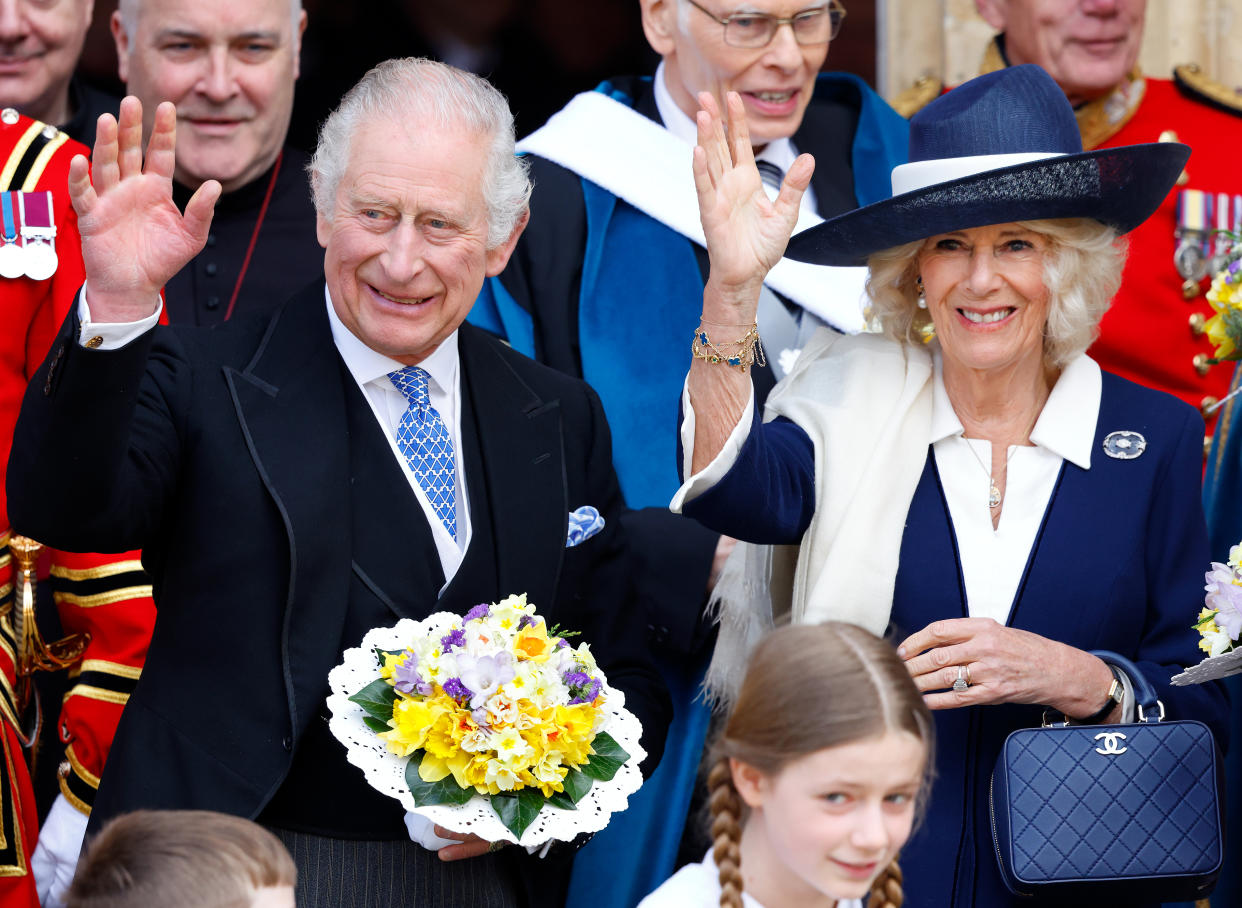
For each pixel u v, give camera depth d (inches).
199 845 345.7
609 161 689.0
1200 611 521.0
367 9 875.4
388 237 478.0
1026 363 532.1
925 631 496.4
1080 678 496.1
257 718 466.6
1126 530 519.5
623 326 665.0
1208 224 763.4
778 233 482.0
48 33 666.8
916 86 861.8
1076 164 490.3
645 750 520.4
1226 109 794.8
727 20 666.8
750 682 384.2
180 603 475.8
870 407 534.0
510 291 673.0
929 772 412.8
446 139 480.4
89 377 426.0
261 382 485.4
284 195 701.9
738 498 495.2
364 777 477.4
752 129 685.3
